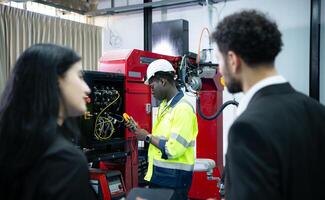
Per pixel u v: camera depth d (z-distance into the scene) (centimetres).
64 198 74
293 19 375
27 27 405
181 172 218
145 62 257
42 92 82
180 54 331
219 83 344
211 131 355
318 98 354
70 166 77
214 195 345
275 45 85
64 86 89
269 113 80
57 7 438
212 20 422
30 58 85
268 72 88
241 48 85
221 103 360
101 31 504
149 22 466
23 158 77
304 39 370
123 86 237
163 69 225
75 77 92
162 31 343
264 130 77
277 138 77
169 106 227
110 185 222
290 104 83
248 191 73
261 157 75
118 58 245
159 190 155
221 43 90
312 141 83
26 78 83
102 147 223
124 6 467
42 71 83
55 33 436
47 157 77
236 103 286
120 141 231
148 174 230
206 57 331
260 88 86
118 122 233
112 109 231
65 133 93
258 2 396
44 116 81
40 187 75
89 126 207
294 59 376
